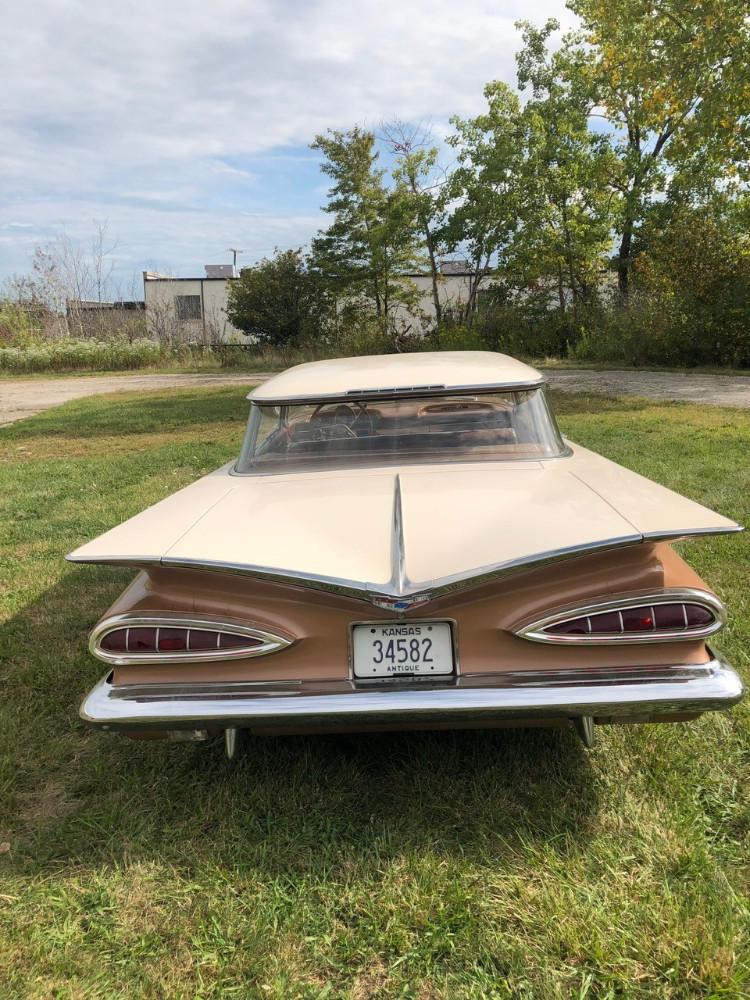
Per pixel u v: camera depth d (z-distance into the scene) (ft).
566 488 8.04
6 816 7.52
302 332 110.11
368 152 101.24
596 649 6.50
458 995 5.25
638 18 52.95
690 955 5.46
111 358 97.55
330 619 6.63
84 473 26.08
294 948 5.75
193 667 6.70
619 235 87.97
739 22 47.16
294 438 9.74
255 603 6.69
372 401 9.57
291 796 7.65
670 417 32.48
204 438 33.94
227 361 96.99
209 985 5.47
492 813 7.14
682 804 7.25
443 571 6.33
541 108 84.28
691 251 60.70
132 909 6.25
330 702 6.41
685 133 52.11
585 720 6.85
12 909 6.30
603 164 80.43
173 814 7.51
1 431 39.34
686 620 6.38
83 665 10.88
